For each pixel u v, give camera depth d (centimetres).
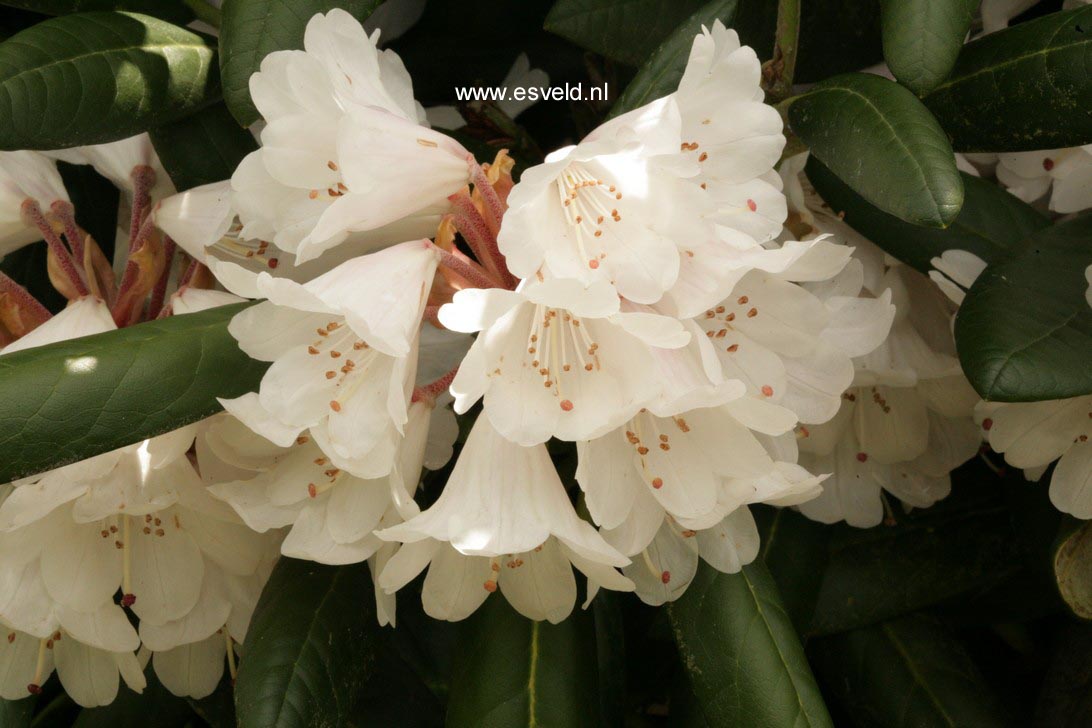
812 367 52
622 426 50
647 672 62
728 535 51
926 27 51
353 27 50
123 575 55
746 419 48
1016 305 52
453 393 47
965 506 62
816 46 62
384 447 49
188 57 57
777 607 53
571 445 57
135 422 50
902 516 61
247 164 50
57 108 54
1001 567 61
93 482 52
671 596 51
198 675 57
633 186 48
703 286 49
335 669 54
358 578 55
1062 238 55
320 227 48
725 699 52
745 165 51
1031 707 63
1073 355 51
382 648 61
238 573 56
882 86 52
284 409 49
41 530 54
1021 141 54
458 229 51
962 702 60
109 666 56
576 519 49
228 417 51
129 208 63
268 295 47
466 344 55
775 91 56
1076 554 55
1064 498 55
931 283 59
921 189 50
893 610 60
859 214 57
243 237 51
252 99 50
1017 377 51
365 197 48
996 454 62
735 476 49
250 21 52
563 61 68
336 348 49
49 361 49
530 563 51
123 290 56
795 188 56
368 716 60
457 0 67
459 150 50
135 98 56
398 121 49
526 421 48
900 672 60
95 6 60
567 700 53
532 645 54
